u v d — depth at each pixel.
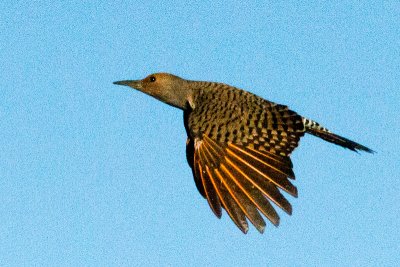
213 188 12.85
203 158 13.10
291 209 12.60
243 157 13.01
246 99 13.82
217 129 13.31
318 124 14.21
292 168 12.95
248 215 12.58
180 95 14.88
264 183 12.77
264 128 13.27
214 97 14.10
